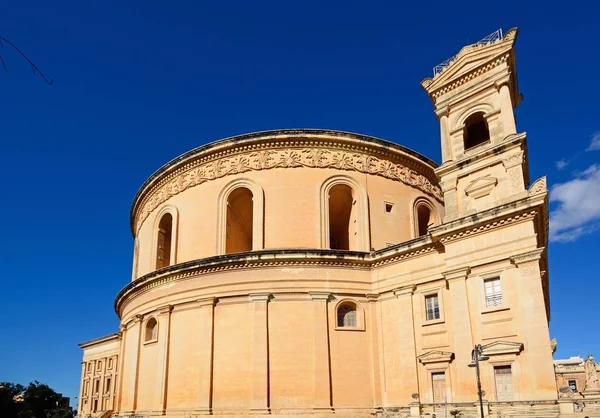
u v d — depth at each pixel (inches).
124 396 1558.8
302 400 1194.6
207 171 1520.7
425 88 1322.6
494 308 1038.4
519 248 1030.4
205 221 1471.5
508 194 1096.8
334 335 1257.4
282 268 1301.7
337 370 1230.3
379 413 1202.0
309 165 1443.2
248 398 1208.8
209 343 1282.0
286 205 1407.5
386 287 1293.1
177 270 1387.8
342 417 1183.6
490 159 1147.3
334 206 1566.2
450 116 1273.4
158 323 1419.8
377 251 1315.2
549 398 921.5
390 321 1264.8
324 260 1304.1
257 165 1455.5
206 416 1220.5
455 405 1040.8
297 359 1227.2
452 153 1237.1
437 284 1194.0
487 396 997.2
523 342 978.7
